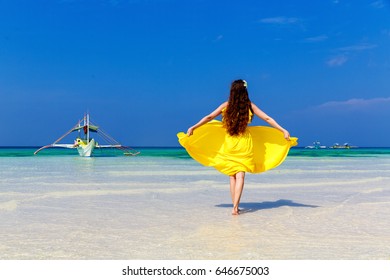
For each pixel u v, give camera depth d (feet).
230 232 19.84
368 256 16.28
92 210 25.05
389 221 22.68
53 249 16.90
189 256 16.07
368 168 64.28
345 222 22.35
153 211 25.05
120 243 17.79
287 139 25.36
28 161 79.71
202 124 25.64
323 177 47.62
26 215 23.31
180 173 50.01
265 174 51.78
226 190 34.68
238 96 24.95
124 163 74.49
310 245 17.69
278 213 24.84
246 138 25.05
